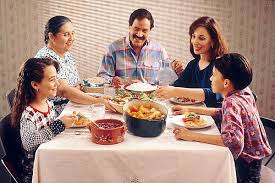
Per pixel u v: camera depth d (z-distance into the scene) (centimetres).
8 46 425
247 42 418
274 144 396
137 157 196
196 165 197
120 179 198
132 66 325
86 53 427
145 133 207
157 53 330
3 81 435
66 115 221
